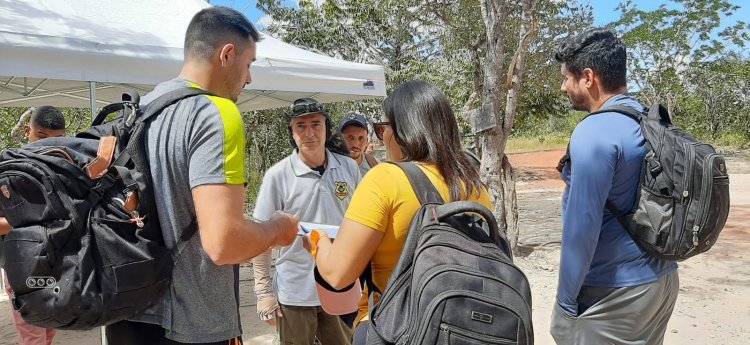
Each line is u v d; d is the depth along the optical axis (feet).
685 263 24.97
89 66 12.83
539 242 29.76
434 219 5.58
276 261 10.91
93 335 16.81
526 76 55.88
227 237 5.13
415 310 5.09
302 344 10.71
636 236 7.16
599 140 7.09
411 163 6.04
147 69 13.62
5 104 23.75
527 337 5.03
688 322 17.17
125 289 5.14
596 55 7.68
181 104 5.57
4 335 16.44
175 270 5.59
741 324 17.01
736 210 42.37
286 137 51.83
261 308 10.82
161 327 5.83
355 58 63.36
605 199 7.13
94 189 5.23
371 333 5.57
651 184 7.04
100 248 5.11
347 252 5.86
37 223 5.10
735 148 117.19
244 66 6.20
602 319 7.52
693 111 132.16
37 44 12.15
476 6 50.72
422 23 54.90
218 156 5.25
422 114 6.14
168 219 5.50
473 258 5.29
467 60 51.96
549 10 53.88
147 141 5.52
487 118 21.89
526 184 71.10
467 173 6.13
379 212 5.77
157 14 16.19
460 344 4.90
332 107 53.67
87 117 40.42
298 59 16.47
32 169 5.06
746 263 24.93
